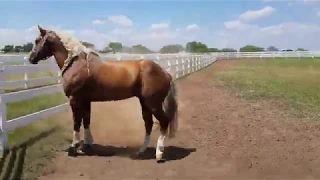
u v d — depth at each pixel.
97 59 6.69
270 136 8.60
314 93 16.80
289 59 60.56
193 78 23.69
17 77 17.08
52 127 8.80
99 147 7.47
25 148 7.07
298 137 8.54
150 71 6.58
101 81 6.57
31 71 10.59
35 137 7.86
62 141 7.66
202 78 24.08
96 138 8.15
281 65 42.44
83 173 6.10
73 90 6.66
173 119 6.72
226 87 19.02
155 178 5.94
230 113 11.47
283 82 22.03
